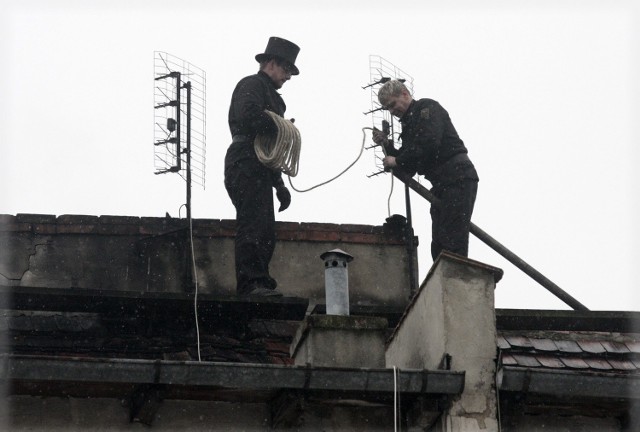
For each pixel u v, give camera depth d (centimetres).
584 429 2961
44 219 4059
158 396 2728
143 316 3534
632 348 3127
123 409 2772
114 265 4053
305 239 4172
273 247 3791
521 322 3206
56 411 2742
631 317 3238
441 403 2811
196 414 2814
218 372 2695
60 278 4006
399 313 3722
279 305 3581
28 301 3491
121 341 3469
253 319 3641
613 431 2977
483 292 2923
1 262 3994
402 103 3744
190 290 4041
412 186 3747
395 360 3175
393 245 4225
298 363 2969
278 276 4119
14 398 2728
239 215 3772
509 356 3014
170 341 3481
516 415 2903
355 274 4166
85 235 4069
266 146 3812
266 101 3834
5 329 3444
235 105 3822
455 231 3659
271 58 3909
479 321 2895
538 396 2872
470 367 2850
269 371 2722
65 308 3531
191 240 4003
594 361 3067
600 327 3244
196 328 3497
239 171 3784
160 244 4097
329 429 2858
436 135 3678
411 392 2792
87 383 2675
